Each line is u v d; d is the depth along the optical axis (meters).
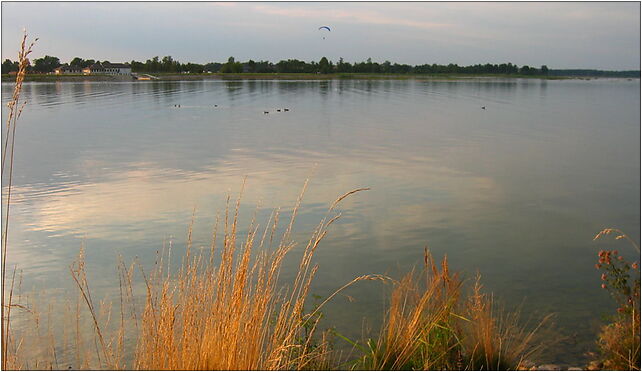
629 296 5.20
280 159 19.03
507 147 22.52
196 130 28.50
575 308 6.85
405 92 72.31
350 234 10.06
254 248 8.91
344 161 18.66
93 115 37.03
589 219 11.34
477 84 114.25
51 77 117.25
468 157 19.70
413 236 10.02
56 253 9.04
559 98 63.09
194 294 3.15
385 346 4.42
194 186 14.41
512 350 5.12
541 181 15.39
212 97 58.28
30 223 10.78
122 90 73.12
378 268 8.28
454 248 9.40
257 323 3.07
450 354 4.61
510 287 7.59
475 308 4.95
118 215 11.42
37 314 5.17
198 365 2.88
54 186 14.42
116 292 7.18
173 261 8.51
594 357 5.47
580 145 23.25
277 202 12.54
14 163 18.03
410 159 19.16
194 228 10.40
